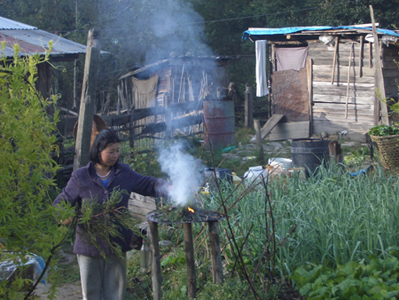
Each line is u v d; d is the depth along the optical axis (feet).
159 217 10.50
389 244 11.27
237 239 13.01
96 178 9.82
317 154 22.09
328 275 10.23
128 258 15.15
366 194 14.38
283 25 71.87
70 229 8.40
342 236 11.27
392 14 64.59
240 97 60.29
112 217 9.21
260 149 32.07
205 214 10.57
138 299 12.34
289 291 11.14
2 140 6.79
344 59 39.75
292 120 43.09
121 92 61.26
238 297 10.63
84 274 9.91
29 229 6.93
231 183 18.51
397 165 19.63
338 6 66.18
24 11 69.31
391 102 38.70
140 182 10.43
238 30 76.69
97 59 19.43
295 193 15.76
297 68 42.73
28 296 7.36
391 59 40.04
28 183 6.95
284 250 11.57
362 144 37.65
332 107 40.88
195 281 10.99
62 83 64.95
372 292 9.21
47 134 7.38
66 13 70.90
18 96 7.10
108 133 9.79
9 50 21.75
